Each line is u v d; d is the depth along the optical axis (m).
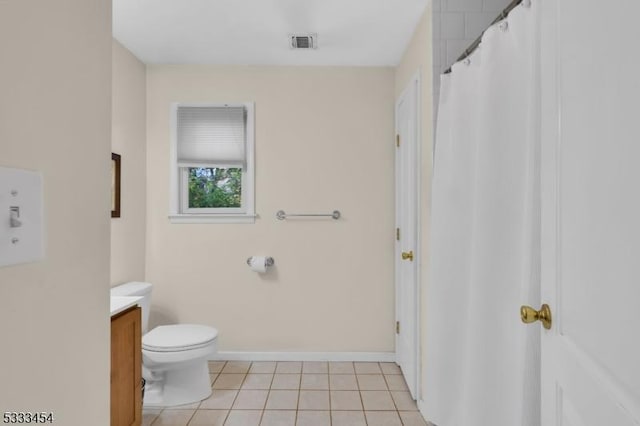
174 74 2.92
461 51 1.98
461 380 1.62
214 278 2.94
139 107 2.81
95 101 0.62
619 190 0.61
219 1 2.07
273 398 2.38
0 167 0.42
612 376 0.63
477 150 1.39
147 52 2.70
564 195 0.81
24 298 0.46
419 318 2.27
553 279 0.87
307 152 2.94
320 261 2.94
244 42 2.55
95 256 0.62
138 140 2.79
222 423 2.10
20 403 0.45
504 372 1.27
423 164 2.20
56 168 0.52
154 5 2.11
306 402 2.32
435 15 1.99
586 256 0.72
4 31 0.42
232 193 3.02
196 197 3.02
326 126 2.94
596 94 0.69
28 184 0.46
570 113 0.79
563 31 0.82
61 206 0.53
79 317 0.58
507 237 1.28
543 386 0.93
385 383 2.57
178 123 2.91
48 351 0.50
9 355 0.43
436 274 1.73
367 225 2.94
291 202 2.93
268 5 2.11
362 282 2.94
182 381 2.30
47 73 0.50
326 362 2.92
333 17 2.23
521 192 1.24
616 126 0.62
